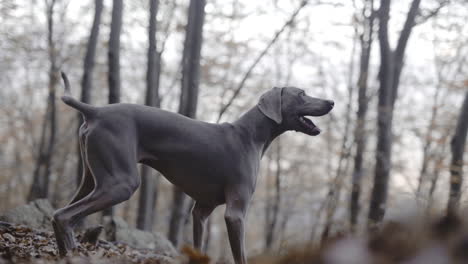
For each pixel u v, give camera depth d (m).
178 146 5.10
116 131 4.84
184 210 12.78
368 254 0.70
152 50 13.38
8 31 18.12
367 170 14.58
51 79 19.47
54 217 4.56
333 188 15.23
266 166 25.98
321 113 5.61
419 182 15.30
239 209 5.18
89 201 4.66
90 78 13.91
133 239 8.95
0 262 3.67
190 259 1.75
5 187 27.89
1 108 25.95
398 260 0.68
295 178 23.56
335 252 0.74
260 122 5.58
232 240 5.10
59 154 25.50
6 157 27.97
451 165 11.91
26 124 26.42
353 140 15.25
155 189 19.36
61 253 4.50
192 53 12.85
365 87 15.45
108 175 4.73
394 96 14.11
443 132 15.84
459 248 0.65
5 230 6.68
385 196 12.91
